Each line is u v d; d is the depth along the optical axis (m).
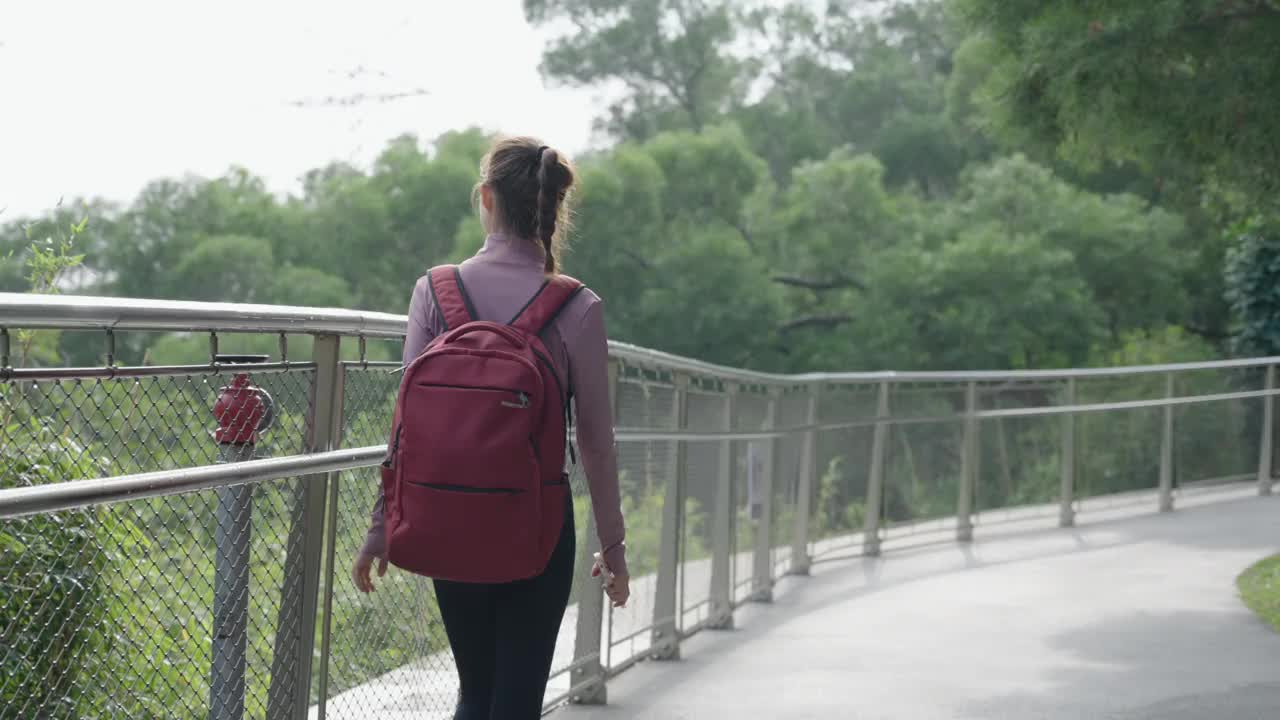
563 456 2.36
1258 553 8.07
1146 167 8.88
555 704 4.20
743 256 33.25
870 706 4.49
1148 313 30.86
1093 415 10.42
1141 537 9.04
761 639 5.92
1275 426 11.56
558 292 2.40
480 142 42.75
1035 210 31.30
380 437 3.03
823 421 8.51
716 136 36.75
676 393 5.45
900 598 7.02
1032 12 8.46
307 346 2.71
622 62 44.66
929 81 44.53
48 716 2.00
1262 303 14.81
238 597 2.45
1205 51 7.93
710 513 6.10
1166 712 4.32
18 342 2.24
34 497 1.83
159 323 2.12
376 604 3.03
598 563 2.53
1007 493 9.98
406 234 40.19
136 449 2.16
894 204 35.34
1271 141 7.80
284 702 2.65
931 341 30.53
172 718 2.28
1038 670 5.05
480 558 2.24
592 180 33.72
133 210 44.12
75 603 2.05
